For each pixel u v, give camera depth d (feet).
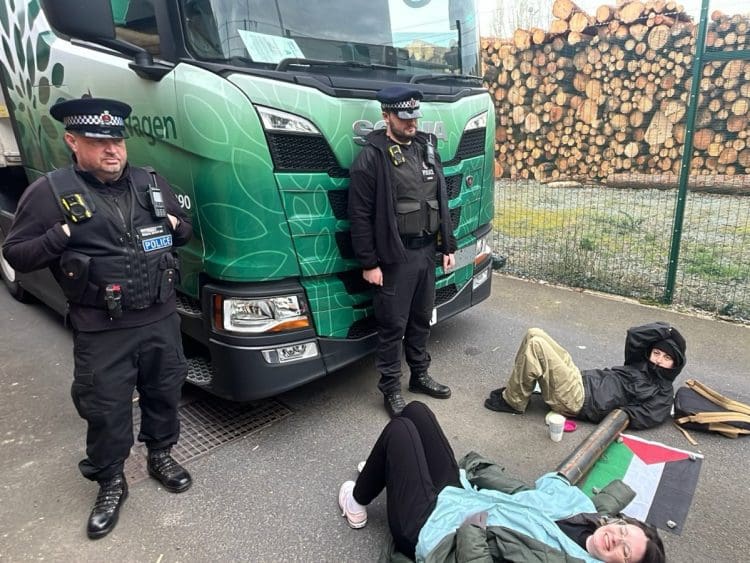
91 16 7.30
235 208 8.48
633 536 5.99
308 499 8.49
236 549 7.54
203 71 8.23
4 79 13.21
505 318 15.25
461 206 11.67
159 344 7.80
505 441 9.84
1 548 7.68
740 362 12.23
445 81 11.25
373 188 9.09
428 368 12.60
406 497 6.83
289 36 8.99
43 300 14.97
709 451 9.41
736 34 23.53
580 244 19.61
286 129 8.50
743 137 24.11
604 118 27.07
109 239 6.99
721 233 20.31
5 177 15.39
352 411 10.95
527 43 28.09
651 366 10.09
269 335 9.14
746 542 7.48
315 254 9.34
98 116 6.59
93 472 7.95
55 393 11.80
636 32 25.23
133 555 7.49
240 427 10.46
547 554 5.88
